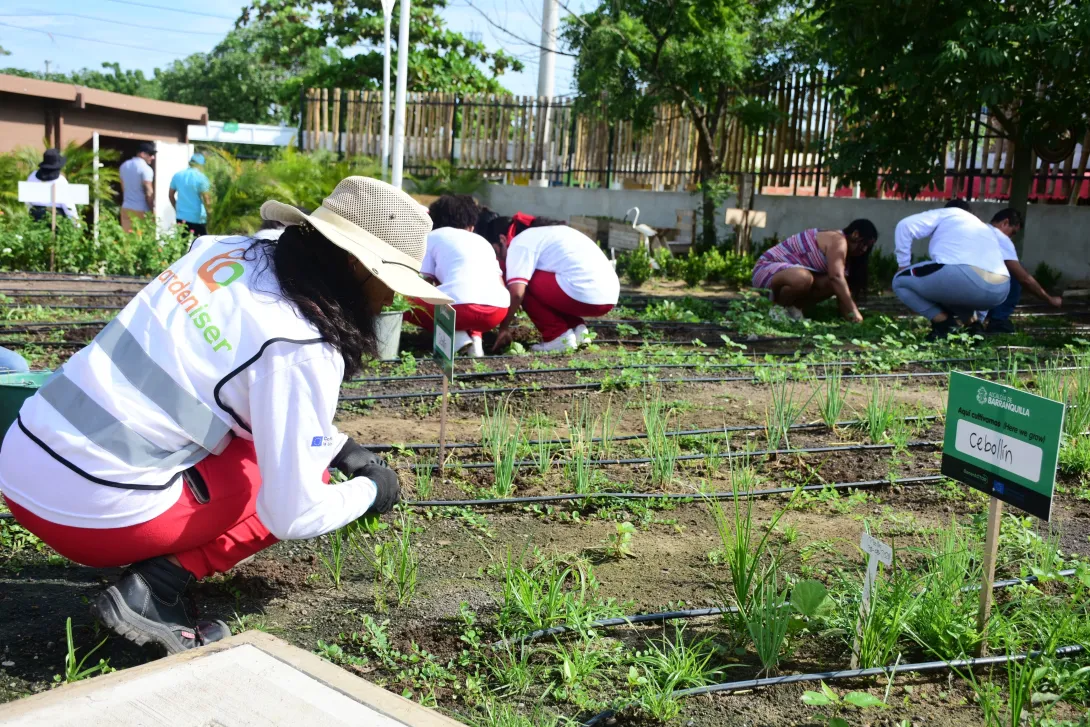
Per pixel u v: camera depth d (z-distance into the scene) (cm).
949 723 262
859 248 1002
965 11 1055
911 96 1127
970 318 903
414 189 1939
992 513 291
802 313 1039
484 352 838
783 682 283
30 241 1162
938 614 304
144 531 264
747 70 1511
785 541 397
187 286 265
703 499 450
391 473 314
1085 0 993
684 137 1706
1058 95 1143
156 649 277
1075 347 836
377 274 260
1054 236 1330
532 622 316
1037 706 271
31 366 652
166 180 1597
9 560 355
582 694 275
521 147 1934
